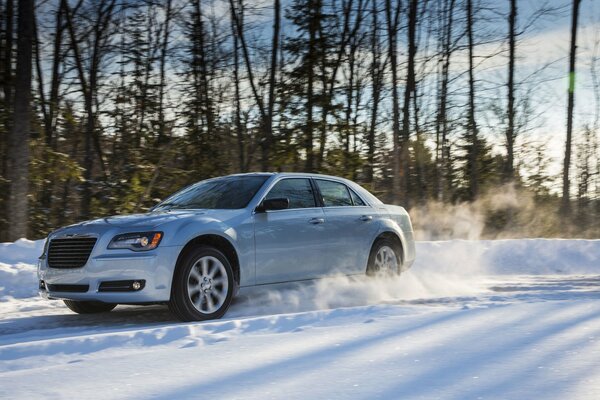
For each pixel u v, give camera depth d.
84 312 8.66
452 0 31.70
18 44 17.97
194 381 3.93
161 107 27.19
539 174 36.91
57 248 7.78
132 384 3.88
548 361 4.31
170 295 7.39
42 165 21.42
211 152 28.17
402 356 4.51
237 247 8.09
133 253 7.31
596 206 40.34
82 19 27.66
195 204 8.88
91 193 24.14
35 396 3.67
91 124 26.33
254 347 4.96
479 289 10.45
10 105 21.72
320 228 9.16
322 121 24.89
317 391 3.66
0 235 20.75
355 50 30.86
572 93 29.45
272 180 9.02
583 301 7.25
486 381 3.83
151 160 25.44
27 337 6.76
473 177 33.38
